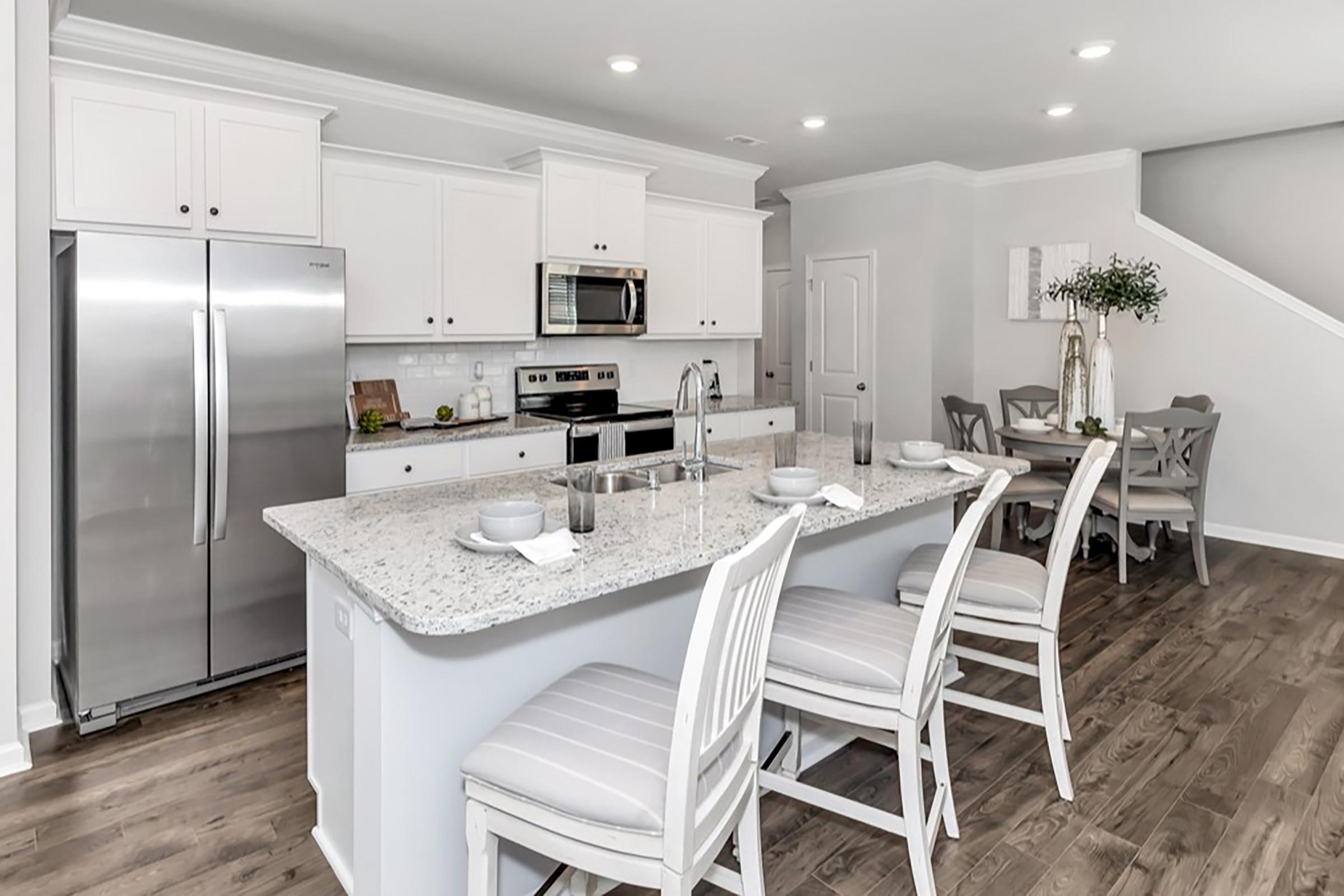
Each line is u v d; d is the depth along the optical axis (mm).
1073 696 2990
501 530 1730
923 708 1809
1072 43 3430
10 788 2330
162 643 2816
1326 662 3279
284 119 3279
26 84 2602
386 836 1632
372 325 3727
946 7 3072
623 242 4602
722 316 5406
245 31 3293
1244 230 5598
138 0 2986
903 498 2273
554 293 4305
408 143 4133
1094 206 5613
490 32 3312
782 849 2094
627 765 1385
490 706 1771
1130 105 4355
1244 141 5551
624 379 5238
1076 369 4930
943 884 1951
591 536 1870
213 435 2844
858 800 2326
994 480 1887
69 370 2660
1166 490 4551
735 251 5457
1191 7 3078
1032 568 2477
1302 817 2229
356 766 1709
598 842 1343
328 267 3102
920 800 1800
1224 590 4199
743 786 1575
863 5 3053
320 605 1986
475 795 1459
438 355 4328
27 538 2650
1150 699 2959
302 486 3098
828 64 3697
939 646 1907
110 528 2676
